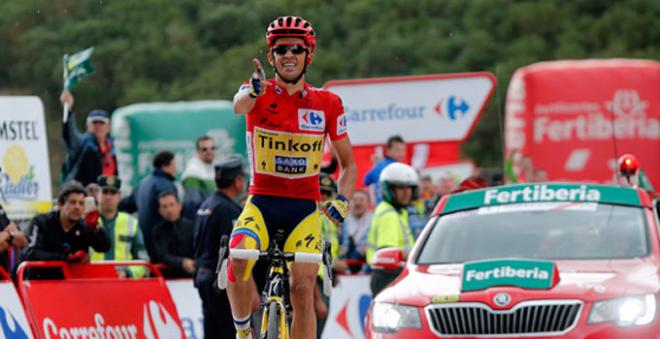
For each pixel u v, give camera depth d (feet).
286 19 62.23
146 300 89.25
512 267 66.33
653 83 159.22
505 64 303.48
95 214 83.46
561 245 71.72
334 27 295.48
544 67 160.86
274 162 62.59
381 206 96.12
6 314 78.48
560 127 159.94
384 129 140.46
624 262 68.95
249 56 254.27
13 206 92.53
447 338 64.23
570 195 76.13
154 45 245.86
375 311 67.97
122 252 97.19
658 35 329.11
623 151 159.74
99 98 237.66
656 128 158.40
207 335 90.12
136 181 141.69
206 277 88.02
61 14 240.94
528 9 320.50
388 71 291.38
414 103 140.46
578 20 328.90
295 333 62.75
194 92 244.01
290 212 62.85
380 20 300.81
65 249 84.43
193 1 262.06
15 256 91.91
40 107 93.97
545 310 63.41
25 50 231.71
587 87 159.53
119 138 141.69
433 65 296.71
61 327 81.82
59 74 229.25
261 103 62.23
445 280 68.03
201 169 116.98
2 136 92.38
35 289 81.30
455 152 157.79
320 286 95.45
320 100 63.36
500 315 63.72
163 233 98.99
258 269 86.94
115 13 247.09
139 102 236.22
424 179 132.36
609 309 62.80
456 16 314.55
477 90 140.36
